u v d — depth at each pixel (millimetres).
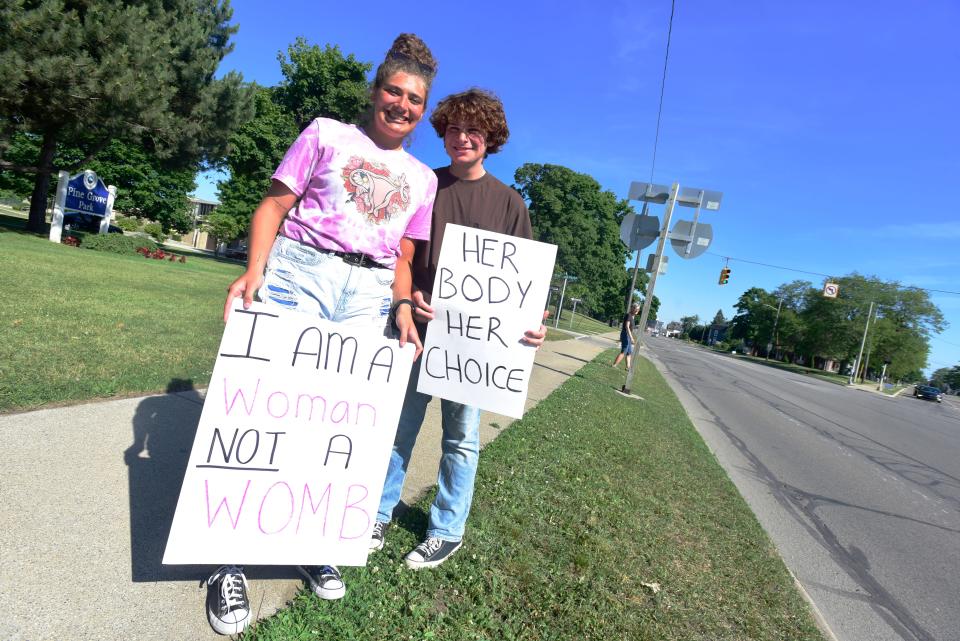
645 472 4641
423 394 2459
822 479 6305
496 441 4438
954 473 8414
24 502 2193
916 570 3957
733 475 5688
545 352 14086
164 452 2904
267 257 1854
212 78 21250
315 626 1831
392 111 1983
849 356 66562
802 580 3381
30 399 3186
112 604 1774
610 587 2580
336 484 1970
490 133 2318
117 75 15719
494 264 2283
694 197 9609
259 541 1855
